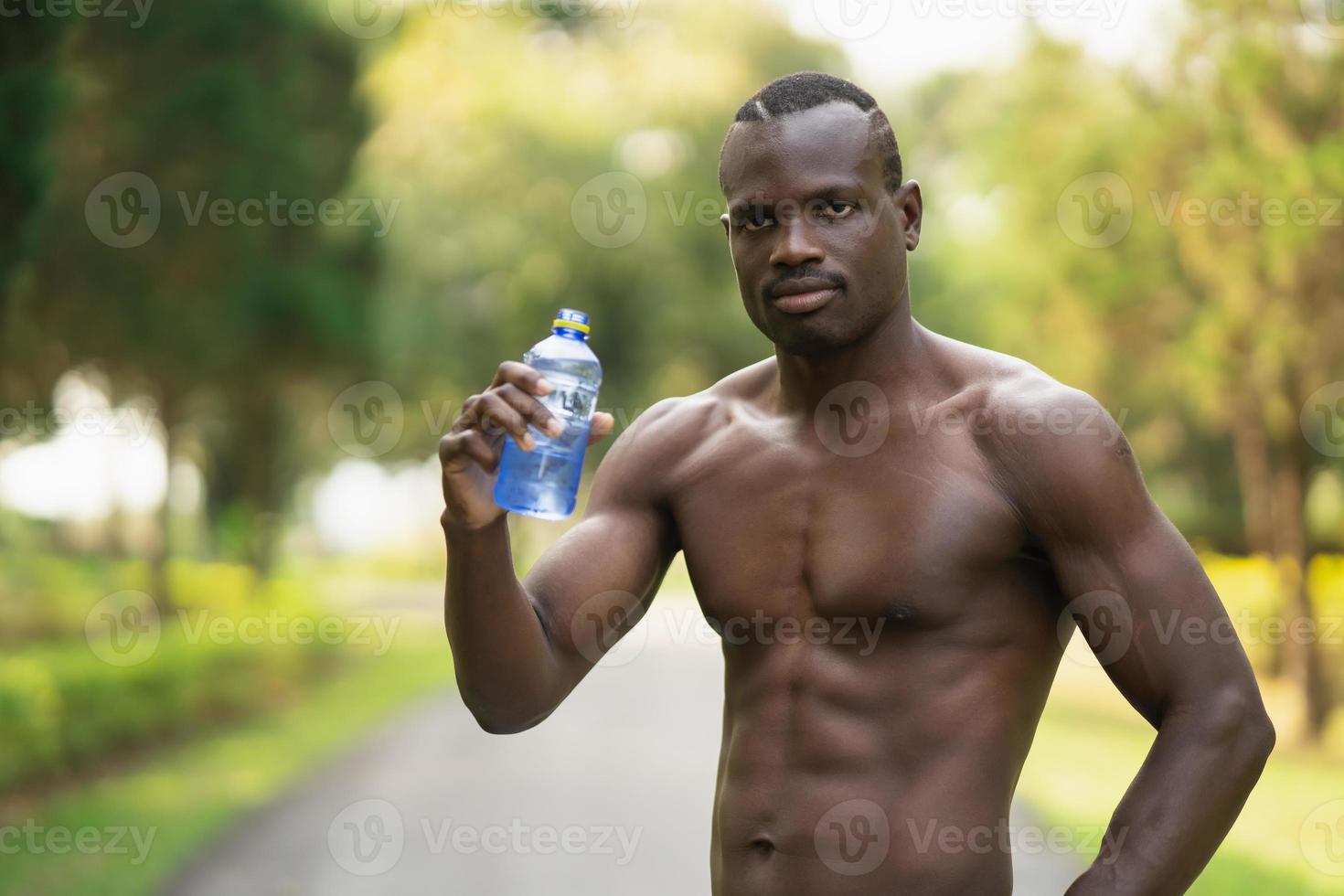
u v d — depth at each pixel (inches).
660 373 1925.4
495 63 1824.6
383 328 1295.5
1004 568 145.9
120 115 932.6
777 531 152.6
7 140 597.6
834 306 143.9
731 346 1891.0
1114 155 831.7
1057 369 950.4
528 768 770.2
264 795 689.6
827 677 146.9
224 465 1681.8
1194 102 800.3
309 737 927.7
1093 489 139.9
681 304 1871.3
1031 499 142.7
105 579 1477.6
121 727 811.4
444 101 1802.4
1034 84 904.3
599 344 1913.1
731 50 1866.4
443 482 142.3
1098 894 134.3
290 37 994.1
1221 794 135.6
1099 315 898.7
